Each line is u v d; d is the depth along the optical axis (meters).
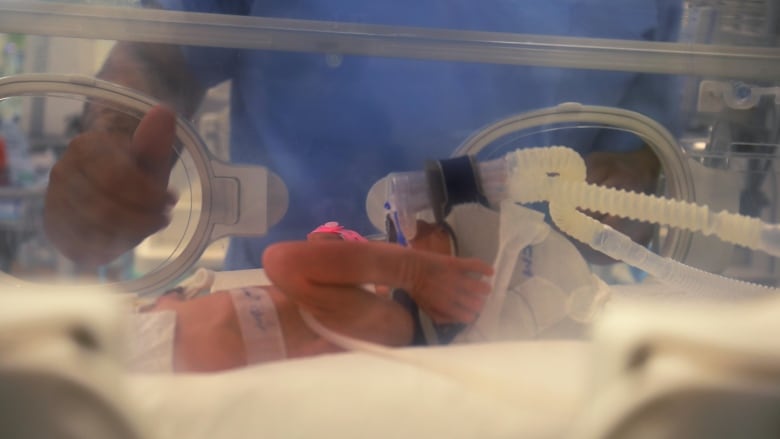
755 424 0.28
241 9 0.99
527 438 0.33
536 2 1.02
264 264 0.70
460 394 0.36
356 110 1.00
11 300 0.30
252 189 0.96
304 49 0.98
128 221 0.87
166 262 0.90
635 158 1.04
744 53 1.00
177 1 0.97
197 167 0.95
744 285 0.77
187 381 0.36
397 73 1.00
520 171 0.76
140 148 0.89
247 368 0.43
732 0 1.00
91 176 0.85
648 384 0.28
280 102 0.98
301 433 0.33
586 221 0.78
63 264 0.82
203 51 0.96
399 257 0.66
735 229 0.76
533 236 0.72
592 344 0.34
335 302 0.63
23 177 0.84
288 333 0.63
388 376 0.38
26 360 0.27
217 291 0.76
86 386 0.28
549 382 0.36
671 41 1.04
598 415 0.29
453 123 1.01
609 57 1.02
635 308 0.32
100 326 0.30
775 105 0.98
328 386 0.36
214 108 0.97
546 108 1.02
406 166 0.91
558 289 0.69
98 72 0.92
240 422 0.34
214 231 0.95
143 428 0.31
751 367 0.27
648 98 1.04
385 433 0.34
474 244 0.71
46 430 0.27
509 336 0.60
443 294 0.65
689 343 0.28
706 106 1.02
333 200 0.97
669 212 0.77
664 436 0.28
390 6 1.00
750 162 0.99
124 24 0.93
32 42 0.90
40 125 0.89
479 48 1.00
